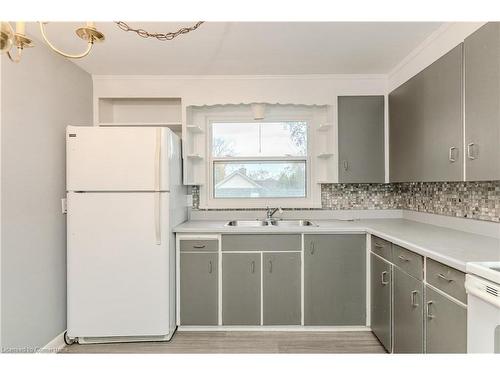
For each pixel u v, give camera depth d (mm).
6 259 1861
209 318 2621
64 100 2477
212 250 2615
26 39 1126
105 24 1985
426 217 2764
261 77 2963
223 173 3301
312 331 2623
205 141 3244
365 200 3215
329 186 3225
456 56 1795
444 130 1928
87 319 2355
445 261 1476
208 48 2377
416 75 2314
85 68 2752
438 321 1562
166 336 2457
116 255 2355
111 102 3176
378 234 2307
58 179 2371
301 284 2609
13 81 1932
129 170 2352
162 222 2377
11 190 1902
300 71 2871
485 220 2070
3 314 1840
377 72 2916
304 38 2227
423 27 2086
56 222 2334
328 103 2967
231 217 3197
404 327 1923
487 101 1544
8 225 1879
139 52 2436
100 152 2336
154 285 2377
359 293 2600
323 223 2855
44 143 2215
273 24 2023
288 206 3213
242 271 2621
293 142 3299
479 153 1606
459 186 2332
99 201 2340
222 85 2965
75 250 2336
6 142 1871
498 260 1415
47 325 2219
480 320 1253
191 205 3215
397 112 2701
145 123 3047
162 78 2957
